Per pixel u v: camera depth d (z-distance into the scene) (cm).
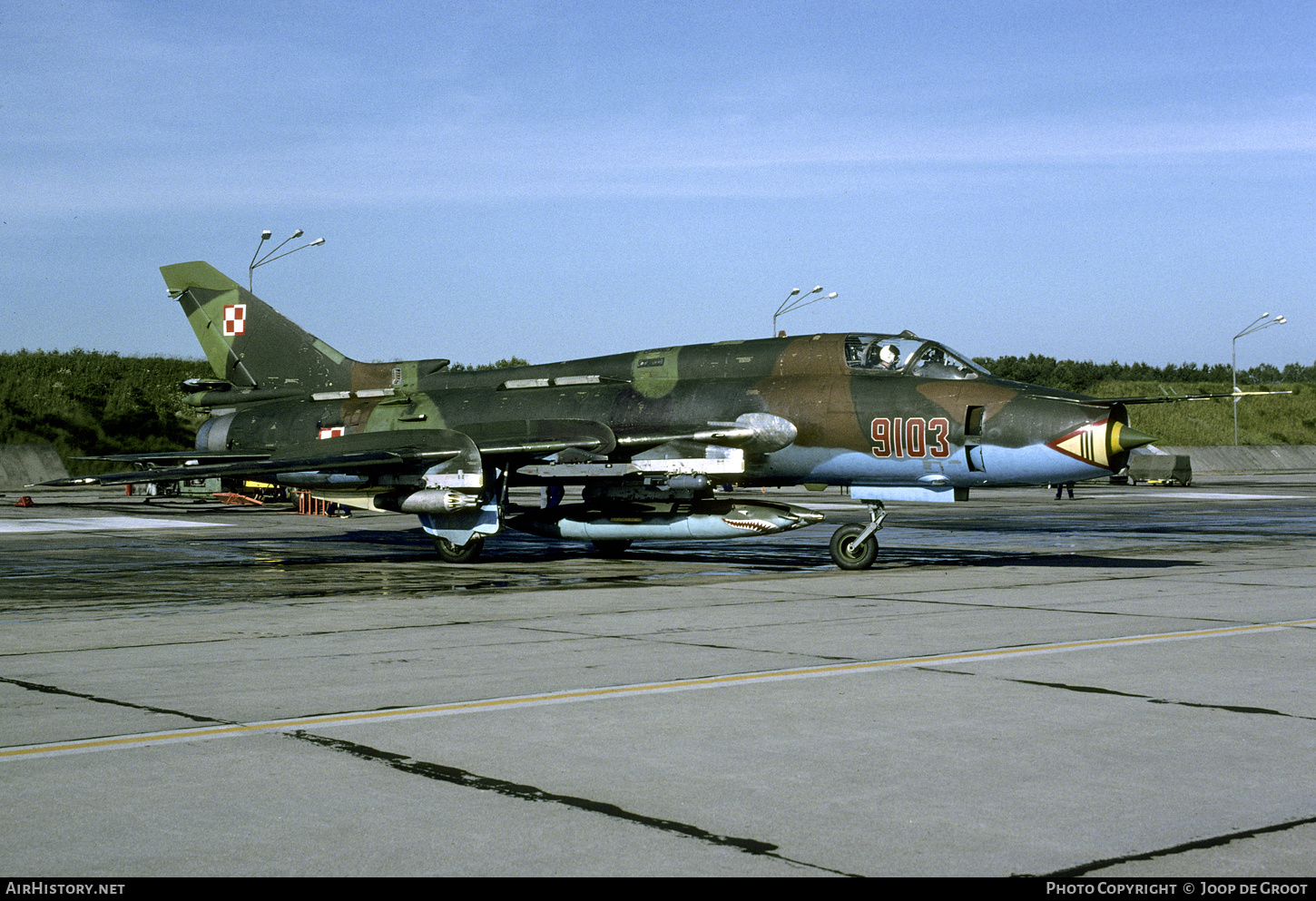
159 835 481
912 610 1180
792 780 556
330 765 585
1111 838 474
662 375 1848
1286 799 525
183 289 2334
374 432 1969
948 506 3497
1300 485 5278
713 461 1698
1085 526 2569
